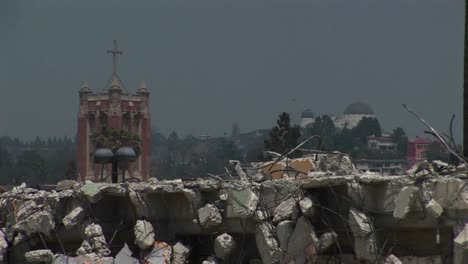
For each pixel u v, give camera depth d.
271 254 57.75
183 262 62.72
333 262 57.47
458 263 50.09
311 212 56.53
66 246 69.69
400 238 54.66
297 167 65.88
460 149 63.19
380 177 54.31
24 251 70.25
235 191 59.94
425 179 52.16
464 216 51.03
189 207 63.22
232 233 61.72
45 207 69.00
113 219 68.69
